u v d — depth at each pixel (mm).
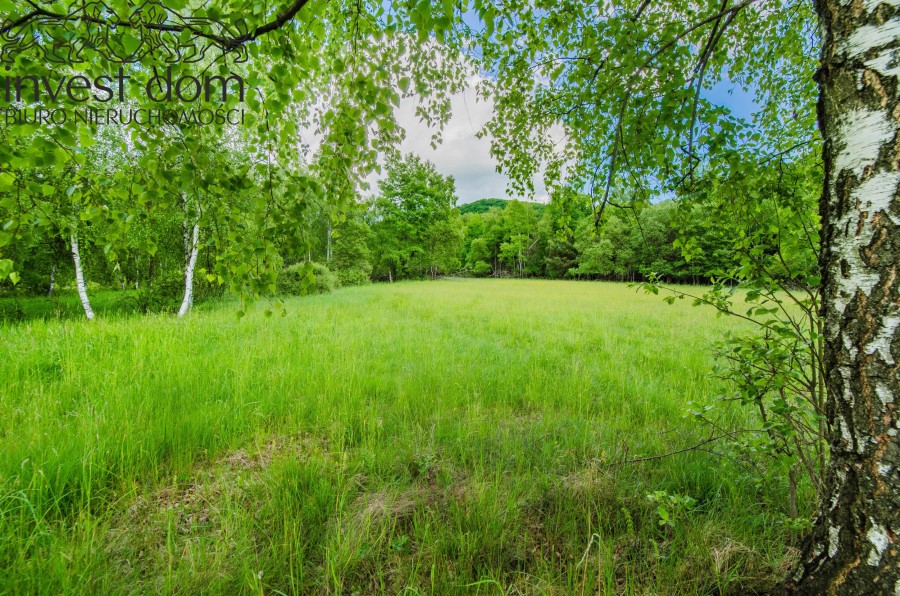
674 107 2414
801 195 2061
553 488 2430
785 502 2160
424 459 2807
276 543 1937
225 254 2199
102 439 2611
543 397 4102
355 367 4824
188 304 10117
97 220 2242
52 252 12164
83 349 4953
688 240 2428
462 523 2096
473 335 7738
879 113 1049
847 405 1173
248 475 2586
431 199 40094
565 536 2051
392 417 3529
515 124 4090
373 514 2193
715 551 1837
